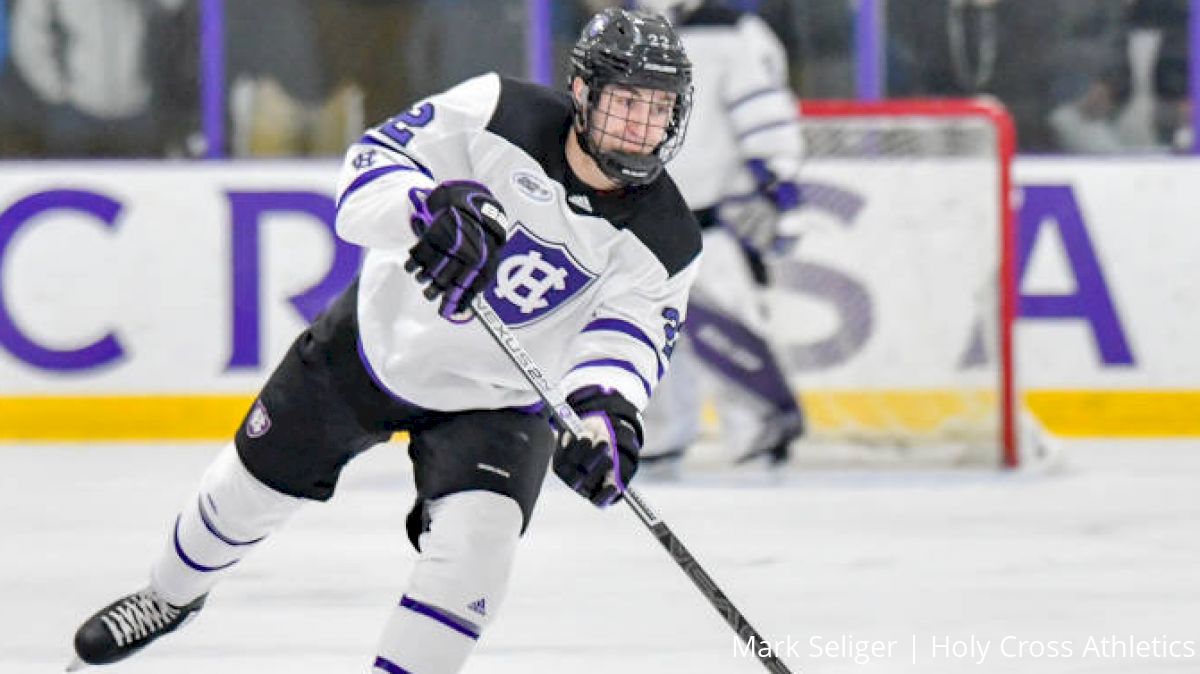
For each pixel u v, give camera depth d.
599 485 9.30
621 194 9.57
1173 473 22.77
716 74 22.27
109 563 16.89
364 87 26.92
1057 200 26.33
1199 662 12.77
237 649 13.07
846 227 23.38
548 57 26.91
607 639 13.56
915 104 23.34
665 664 12.75
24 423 26.12
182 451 24.98
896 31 26.92
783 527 18.92
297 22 26.88
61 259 26.05
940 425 23.47
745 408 23.06
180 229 26.17
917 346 23.41
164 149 26.86
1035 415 26.36
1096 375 26.30
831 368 23.34
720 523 19.19
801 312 23.22
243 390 26.19
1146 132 27.03
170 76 26.77
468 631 9.27
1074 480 22.31
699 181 22.52
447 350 9.67
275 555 17.12
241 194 26.20
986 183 23.34
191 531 10.36
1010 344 23.34
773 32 26.91
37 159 26.69
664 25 9.38
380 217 9.23
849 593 15.41
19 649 13.28
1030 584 15.76
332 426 9.95
